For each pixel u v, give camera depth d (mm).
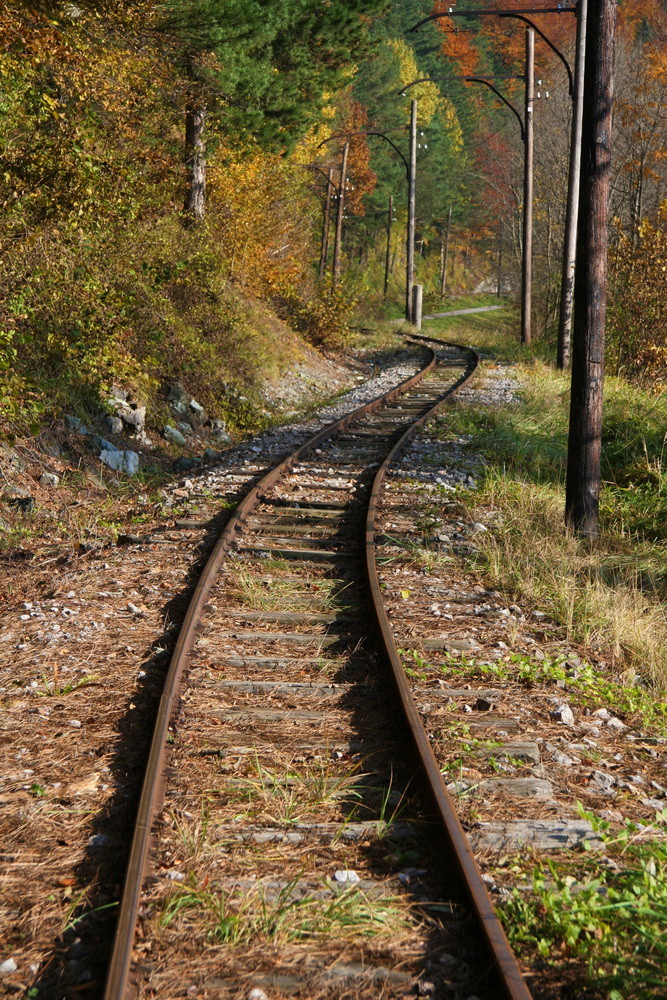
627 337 25469
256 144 23812
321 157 47656
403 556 10109
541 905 4461
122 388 15875
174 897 4445
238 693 6773
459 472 14367
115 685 6848
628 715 6855
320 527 11055
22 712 6422
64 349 13211
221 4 17188
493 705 6660
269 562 9711
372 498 12023
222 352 20719
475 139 111250
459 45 109312
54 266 12516
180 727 6164
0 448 11945
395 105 91188
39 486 12109
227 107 21250
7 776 5590
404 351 38625
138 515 11797
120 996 3654
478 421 19250
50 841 4969
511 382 26219
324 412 21219
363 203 91562
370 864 4844
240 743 5992
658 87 48562
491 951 3951
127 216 13500
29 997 3883
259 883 4605
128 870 4426
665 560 11086
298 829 5121
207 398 18547
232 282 25172
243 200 25594
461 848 4645
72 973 4023
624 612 8648
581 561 10555
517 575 9594
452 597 9016
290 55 22953
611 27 11094
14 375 10922
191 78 18656
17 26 10281
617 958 4098
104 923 4320
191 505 11953
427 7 111688
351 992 3945
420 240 112750
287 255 30688
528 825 5129
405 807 5328
